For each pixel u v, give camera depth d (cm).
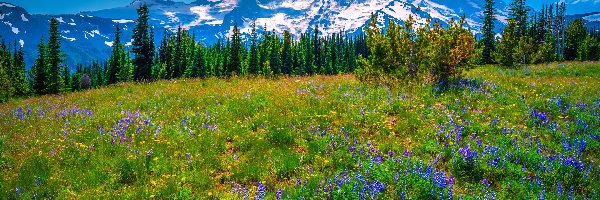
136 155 988
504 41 4047
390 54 1755
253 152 1000
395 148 998
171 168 932
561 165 877
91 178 880
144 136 1130
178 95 1720
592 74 2531
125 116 1352
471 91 1535
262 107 1377
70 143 1084
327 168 903
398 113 1287
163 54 10650
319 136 1068
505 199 770
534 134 1089
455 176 861
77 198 802
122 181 884
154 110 1431
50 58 6650
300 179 852
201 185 856
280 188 802
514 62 3988
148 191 819
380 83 1727
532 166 893
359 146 991
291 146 1038
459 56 1744
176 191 823
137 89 2042
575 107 1326
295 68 11619
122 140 1098
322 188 795
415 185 790
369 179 828
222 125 1211
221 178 897
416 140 1063
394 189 789
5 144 1103
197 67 9381
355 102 1379
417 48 1769
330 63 13775
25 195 808
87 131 1185
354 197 752
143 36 7125
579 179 831
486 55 6241
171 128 1186
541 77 2358
